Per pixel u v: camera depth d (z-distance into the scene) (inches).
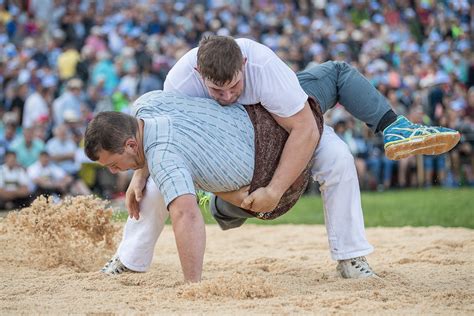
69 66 1386.6
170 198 378.9
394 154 442.3
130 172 1116.5
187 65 422.3
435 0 1838.1
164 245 627.2
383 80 1471.5
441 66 1648.6
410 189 1334.9
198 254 381.1
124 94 1290.6
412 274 466.6
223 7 1696.6
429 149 439.5
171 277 454.9
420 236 674.8
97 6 1620.3
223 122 402.3
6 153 1025.5
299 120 403.9
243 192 410.3
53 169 1064.8
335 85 447.5
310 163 426.3
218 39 390.9
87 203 511.2
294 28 1675.7
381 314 348.2
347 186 437.4
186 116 402.3
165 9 1627.7
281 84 399.5
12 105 1242.0
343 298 378.0
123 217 686.5
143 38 1507.1
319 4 1803.6
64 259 499.8
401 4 1824.6
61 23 1535.4
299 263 530.0
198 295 378.3
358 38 1648.6
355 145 1315.2
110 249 513.7
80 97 1256.2
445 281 442.6
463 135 1378.0
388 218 850.8
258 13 1747.0
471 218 821.9
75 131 1153.4
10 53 1425.9
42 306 369.1
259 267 511.2
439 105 1435.8
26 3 1599.4
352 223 439.5
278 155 408.5
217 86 393.1
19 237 520.1
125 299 382.9
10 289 415.2
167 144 390.0
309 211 960.9
